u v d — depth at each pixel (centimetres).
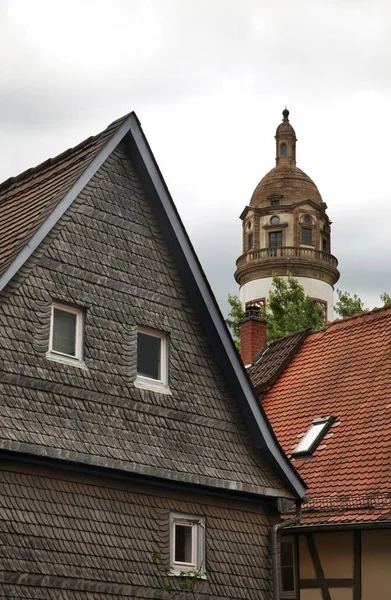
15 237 1688
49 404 1619
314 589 2169
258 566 1889
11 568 1523
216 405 1895
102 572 1639
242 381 1911
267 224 8112
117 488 1706
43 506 1591
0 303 1591
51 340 1661
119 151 1862
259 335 3212
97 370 1711
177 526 1803
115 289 1780
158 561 1727
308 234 8081
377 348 2545
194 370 1878
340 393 2486
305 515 2166
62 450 1603
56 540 1591
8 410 1558
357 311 5038
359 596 2095
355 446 2270
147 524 1733
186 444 1811
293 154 8494
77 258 1730
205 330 1916
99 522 1661
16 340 1600
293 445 2412
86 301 1725
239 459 1897
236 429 1917
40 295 1653
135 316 1800
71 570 1598
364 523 2053
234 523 1878
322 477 2242
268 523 1938
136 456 1714
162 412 1792
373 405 2361
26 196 1870
